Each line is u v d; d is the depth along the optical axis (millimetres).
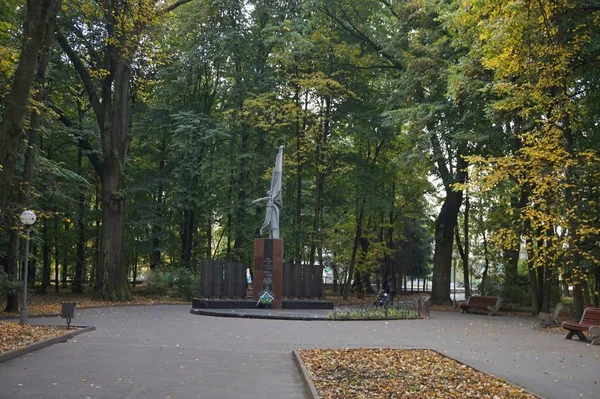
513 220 28750
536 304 32062
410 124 34781
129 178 44094
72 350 14531
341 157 43625
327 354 14062
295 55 39344
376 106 42625
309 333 20312
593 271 24250
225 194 42375
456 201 40562
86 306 30391
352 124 42250
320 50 40344
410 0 37062
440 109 33656
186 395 9633
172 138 41500
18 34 26234
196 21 41906
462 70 28953
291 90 40250
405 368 12180
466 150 34375
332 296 51062
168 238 43406
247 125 42219
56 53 35219
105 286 34188
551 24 20203
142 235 43000
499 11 20406
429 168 40719
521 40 20266
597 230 19609
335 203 44625
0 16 25562
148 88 38812
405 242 66500
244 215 42344
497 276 42594
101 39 33750
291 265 33438
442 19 29094
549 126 20578
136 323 22812
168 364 12758
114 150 34344
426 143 34469
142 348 15352
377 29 42562
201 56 41688
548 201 20812
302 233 41156
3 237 30391
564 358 14977
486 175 20734
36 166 27328
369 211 43750
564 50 19969
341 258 47969
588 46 21828
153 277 40875
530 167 20781
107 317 25172
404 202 50844
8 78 21656
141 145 45219
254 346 16625
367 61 41750
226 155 41188
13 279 26844
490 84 25469
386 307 28078
